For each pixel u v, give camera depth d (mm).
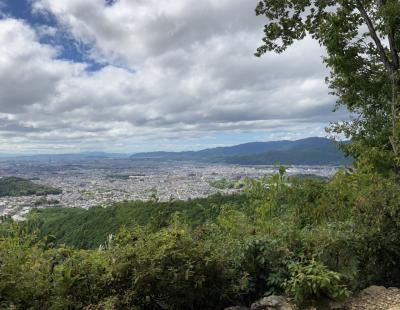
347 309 3984
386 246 4676
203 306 3941
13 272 3168
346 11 10531
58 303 3205
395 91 9773
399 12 9172
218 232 4988
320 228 4895
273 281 4156
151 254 3535
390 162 8219
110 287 3473
